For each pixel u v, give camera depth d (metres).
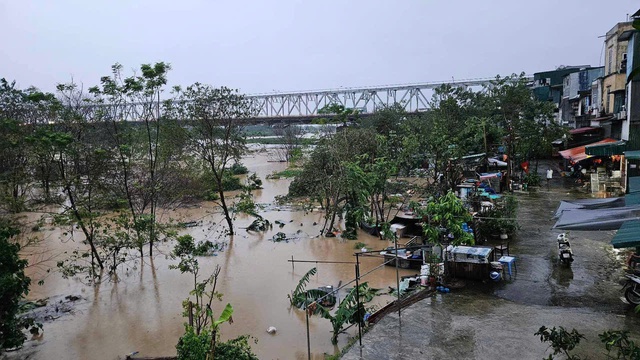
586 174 33.56
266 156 79.31
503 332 10.32
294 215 30.88
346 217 25.59
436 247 14.95
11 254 12.17
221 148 27.58
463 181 29.03
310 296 15.09
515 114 33.44
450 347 9.73
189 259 17.56
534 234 19.14
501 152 43.56
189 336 9.96
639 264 13.60
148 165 30.88
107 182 29.55
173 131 27.19
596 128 34.69
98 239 23.48
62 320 15.60
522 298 12.37
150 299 17.30
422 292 12.82
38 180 26.98
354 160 26.88
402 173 33.34
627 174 25.17
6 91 32.94
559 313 11.27
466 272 13.72
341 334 13.17
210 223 29.61
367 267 19.08
